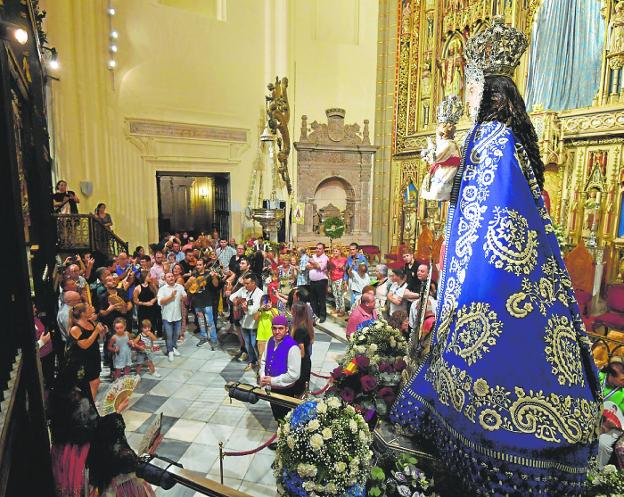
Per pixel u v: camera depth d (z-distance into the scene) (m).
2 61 1.85
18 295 1.98
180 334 8.10
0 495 1.36
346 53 15.73
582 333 1.29
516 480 1.09
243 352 7.18
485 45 1.45
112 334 6.63
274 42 14.80
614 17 9.07
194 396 5.87
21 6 5.02
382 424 1.91
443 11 13.31
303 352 4.57
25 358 2.02
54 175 10.87
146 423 5.16
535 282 1.22
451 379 1.25
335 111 15.45
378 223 16.38
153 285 7.84
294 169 15.37
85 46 11.29
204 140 13.89
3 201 1.91
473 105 1.47
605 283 8.28
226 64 14.18
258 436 4.91
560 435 1.10
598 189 9.52
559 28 10.05
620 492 1.45
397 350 2.47
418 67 14.44
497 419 1.13
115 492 2.47
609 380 3.23
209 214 20.80
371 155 16.19
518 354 1.15
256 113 15.05
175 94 13.25
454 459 1.23
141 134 12.67
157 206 13.34
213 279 8.16
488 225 1.28
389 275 7.14
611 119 9.16
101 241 9.89
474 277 1.27
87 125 11.47
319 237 15.77
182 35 13.20
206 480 2.26
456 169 1.54
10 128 1.91
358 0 15.81
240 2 14.27
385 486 1.69
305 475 1.74
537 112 10.04
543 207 1.37
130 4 12.14
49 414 2.63
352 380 2.37
